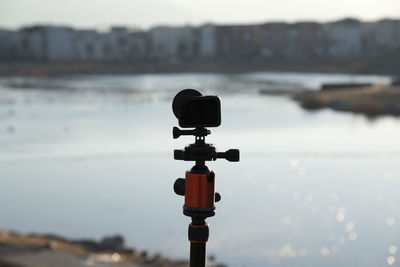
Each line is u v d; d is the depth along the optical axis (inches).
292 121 2078.0
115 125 2005.4
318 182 1080.8
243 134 1747.0
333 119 2155.5
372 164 1261.1
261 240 690.8
